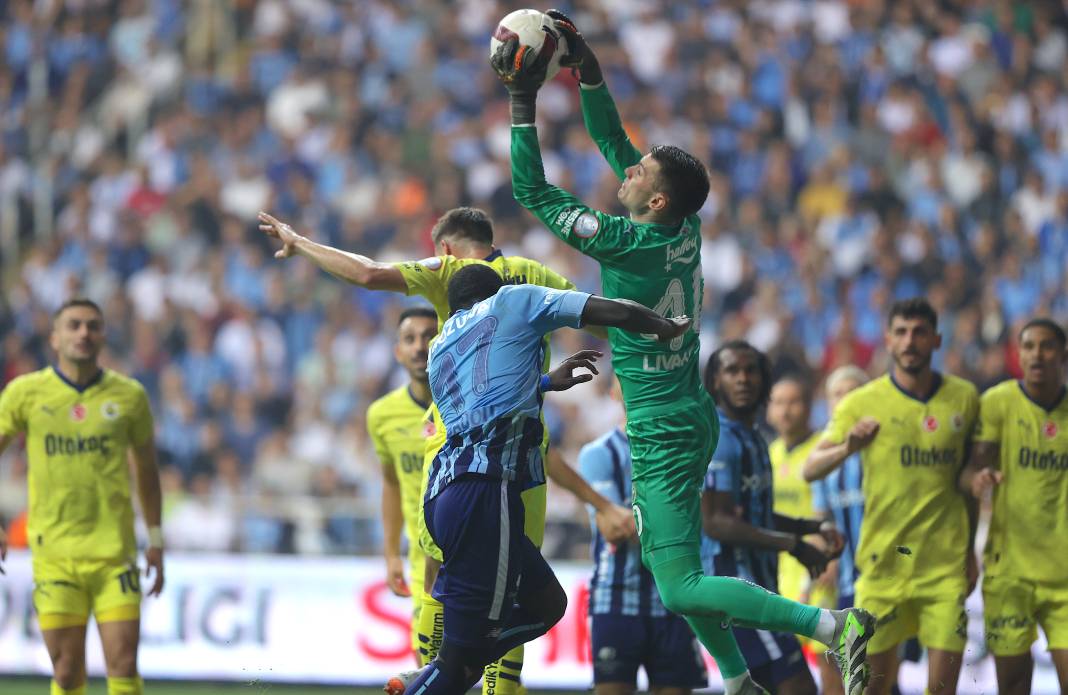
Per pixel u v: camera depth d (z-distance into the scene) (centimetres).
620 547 2650
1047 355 2684
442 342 1997
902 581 2691
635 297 2077
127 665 2736
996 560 2739
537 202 2097
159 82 7225
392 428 2825
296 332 5981
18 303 6250
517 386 1938
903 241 6391
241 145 6825
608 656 2636
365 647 4081
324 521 4422
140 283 6253
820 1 7419
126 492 2814
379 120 6931
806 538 3128
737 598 2045
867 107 7088
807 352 5925
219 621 4103
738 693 2180
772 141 6912
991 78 7244
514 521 1938
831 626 2023
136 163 6844
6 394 2800
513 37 2061
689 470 2103
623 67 7125
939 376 2739
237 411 5650
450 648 1950
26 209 6838
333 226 6462
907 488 2689
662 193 2084
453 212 2262
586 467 2747
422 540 2141
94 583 2759
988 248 6475
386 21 7312
